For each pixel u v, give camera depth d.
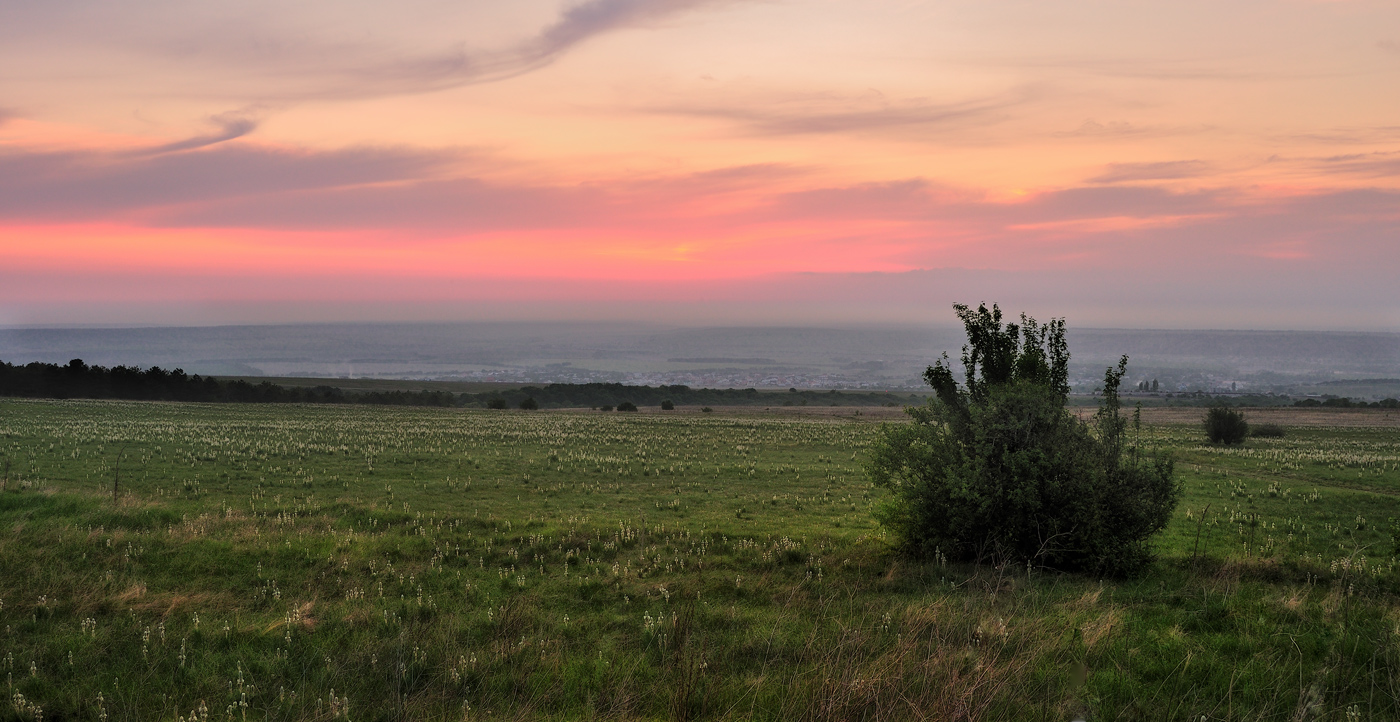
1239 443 46.97
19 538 14.31
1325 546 18.17
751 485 28.95
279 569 13.69
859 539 17.69
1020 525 14.08
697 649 9.41
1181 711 7.27
